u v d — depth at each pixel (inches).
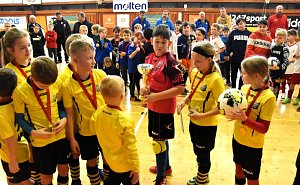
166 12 314.3
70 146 82.2
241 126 81.1
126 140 72.4
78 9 445.4
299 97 208.1
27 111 73.6
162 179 100.2
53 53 363.6
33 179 92.4
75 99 80.7
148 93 92.4
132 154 72.6
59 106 81.2
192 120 92.7
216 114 85.2
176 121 173.2
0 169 117.7
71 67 82.0
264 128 76.3
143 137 148.2
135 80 209.9
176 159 125.8
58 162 79.9
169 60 88.7
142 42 208.2
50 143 76.5
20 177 81.7
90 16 440.1
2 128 71.4
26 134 81.6
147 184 105.2
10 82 70.5
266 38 196.5
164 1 417.1
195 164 121.5
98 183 91.7
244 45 226.4
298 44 201.6
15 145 74.9
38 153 76.9
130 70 207.8
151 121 96.2
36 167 80.0
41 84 71.2
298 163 70.7
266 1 390.6
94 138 84.9
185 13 415.8
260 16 391.5
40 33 344.8
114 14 432.1
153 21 423.2
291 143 143.3
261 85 78.0
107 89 71.1
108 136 74.7
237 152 84.5
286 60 197.9
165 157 98.7
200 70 90.1
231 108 74.9
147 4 420.5
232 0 402.9
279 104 207.0
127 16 429.4
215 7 410.3
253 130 78.4
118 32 255.8
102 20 437.4
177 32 283.1
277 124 168.9
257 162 81.4
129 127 72.2
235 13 398.0
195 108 90.5
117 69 230.8
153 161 122.7
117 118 72.2
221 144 140.9
